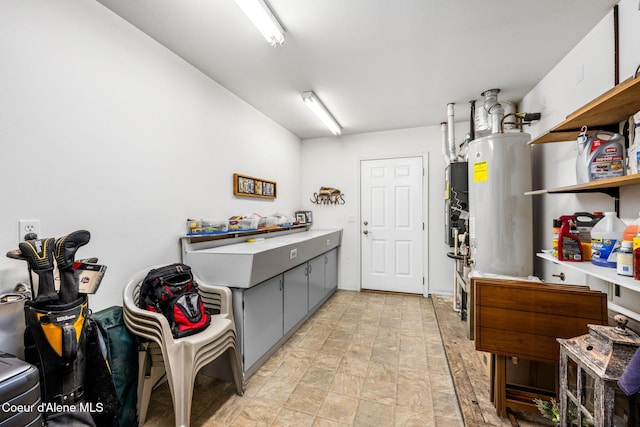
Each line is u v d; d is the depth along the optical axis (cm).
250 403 173
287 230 362
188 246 211
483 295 155
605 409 93
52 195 135
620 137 132
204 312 169
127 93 171
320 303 343
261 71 231
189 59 214
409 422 157
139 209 179
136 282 171
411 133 387
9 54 120
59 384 116
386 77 241
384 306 347
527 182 223
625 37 147
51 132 135
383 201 405
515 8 158
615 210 153
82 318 123
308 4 154
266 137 337
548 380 162
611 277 113
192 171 223
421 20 168
